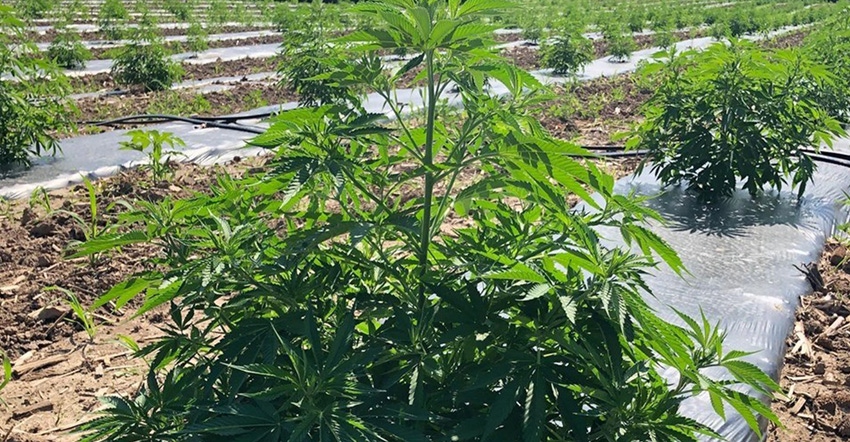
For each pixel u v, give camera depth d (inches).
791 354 215.5
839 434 178.4
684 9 1478.8
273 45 951.0
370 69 106.1
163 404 105.5
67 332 214.7
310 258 115.1
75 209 314.5
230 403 92.9
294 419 88.3
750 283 249.6
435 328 109.4
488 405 102.8
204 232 109.9
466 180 345.7
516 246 113.0
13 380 191.6
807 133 332.8
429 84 106.3
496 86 569.0
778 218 311.9
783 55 338.0
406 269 114.2
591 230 102.1
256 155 408.8
